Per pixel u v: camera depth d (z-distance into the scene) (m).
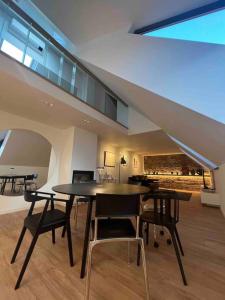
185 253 1.96
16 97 2.93
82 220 3.16
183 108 1.96
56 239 2.28
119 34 2.49
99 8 2.01
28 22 2.70
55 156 4.67
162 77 2.06
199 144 2.98
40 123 4.30
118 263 1.74
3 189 5.77
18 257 1.79
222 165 3.46
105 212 1.32
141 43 2.29
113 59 2.51
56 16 2.19
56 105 3.28
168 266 1.70
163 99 2.11
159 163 10.03
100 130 4.96
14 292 1.28
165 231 2.64
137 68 2.28
